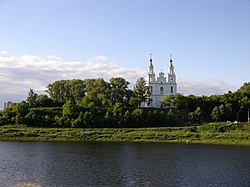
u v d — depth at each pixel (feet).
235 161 285.02
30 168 241.35
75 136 476.95
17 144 402.52
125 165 260.42
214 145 411.13
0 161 270.26
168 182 205.05
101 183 199.31
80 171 233.55
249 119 591.37
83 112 554.87
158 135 472.03
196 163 273.54
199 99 648.38
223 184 202.49
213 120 593.01
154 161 281.95
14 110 560.20
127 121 534.78
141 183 200.95
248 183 205.57
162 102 647.97
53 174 222.28
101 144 414.82
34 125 531.50
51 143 420.36
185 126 539.29
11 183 195.72
